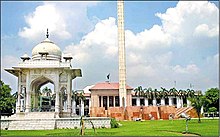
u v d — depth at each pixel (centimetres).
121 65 9494
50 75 5444
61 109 5628
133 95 12244
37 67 5356
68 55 5647
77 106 12200
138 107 8625
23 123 4603
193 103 6438
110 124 4694
